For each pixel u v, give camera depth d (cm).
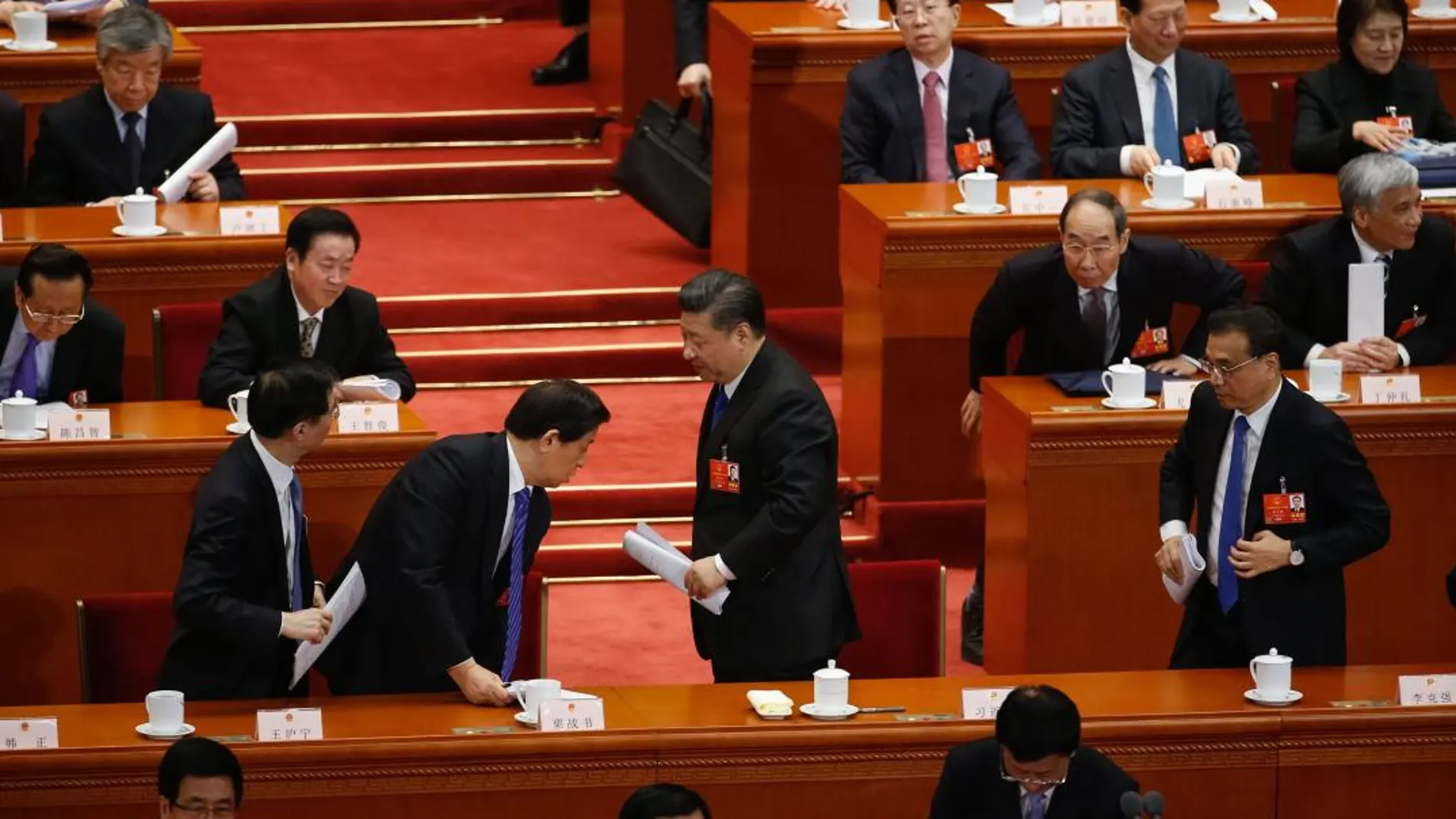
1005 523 2900
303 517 2372
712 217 3997
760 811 2259
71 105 3322
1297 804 2317
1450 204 3170
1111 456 2803
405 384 2906
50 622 2728
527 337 3803
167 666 2342
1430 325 3022
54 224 3161
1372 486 2417
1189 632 2508
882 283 3238
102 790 2180
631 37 4356
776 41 3731
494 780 2214
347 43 4803
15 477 2684
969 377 3194
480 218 4253
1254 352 2392
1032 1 3750
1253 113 3775
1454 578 2480
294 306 2839
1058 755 2022
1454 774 2323
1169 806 2306
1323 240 2997
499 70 4700
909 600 2555
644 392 3741
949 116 3456
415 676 2358
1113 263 2866
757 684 2383
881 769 2264
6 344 2811
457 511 2305
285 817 2197
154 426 2753
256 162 4316
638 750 2223
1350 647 2909
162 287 3117
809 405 2439
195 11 4803
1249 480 2441
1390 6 3366
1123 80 3409
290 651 2361
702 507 2505
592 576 3288
